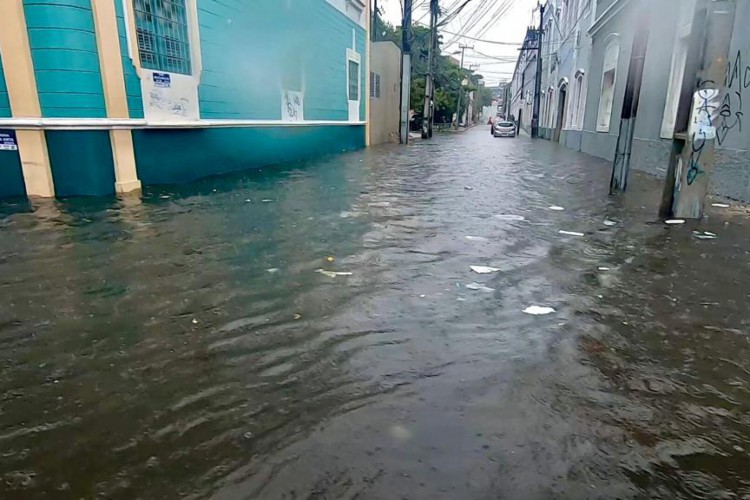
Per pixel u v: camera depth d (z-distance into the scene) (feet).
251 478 5.54
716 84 18.75
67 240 15.14
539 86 117.19
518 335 9.12
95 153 22.17
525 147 73.61
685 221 19.34
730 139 24.54
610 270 13.07
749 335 9.23
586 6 62.23
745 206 22.40
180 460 5.81
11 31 20.17
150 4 23.97
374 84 69.36
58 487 5.41
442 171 37.65
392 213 20.39
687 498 5.35
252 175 31.55
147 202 21.31
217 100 29.81
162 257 13.61
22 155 21.54
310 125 45.14
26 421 6.52
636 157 39.73
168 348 8.48
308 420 6.57
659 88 35.42
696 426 6.57
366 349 8.52
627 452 6.04
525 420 6.61
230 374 7.68
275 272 12.51
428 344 8.73
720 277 12.54
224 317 9.77
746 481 5.61
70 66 20.70
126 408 6.81
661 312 10.27
